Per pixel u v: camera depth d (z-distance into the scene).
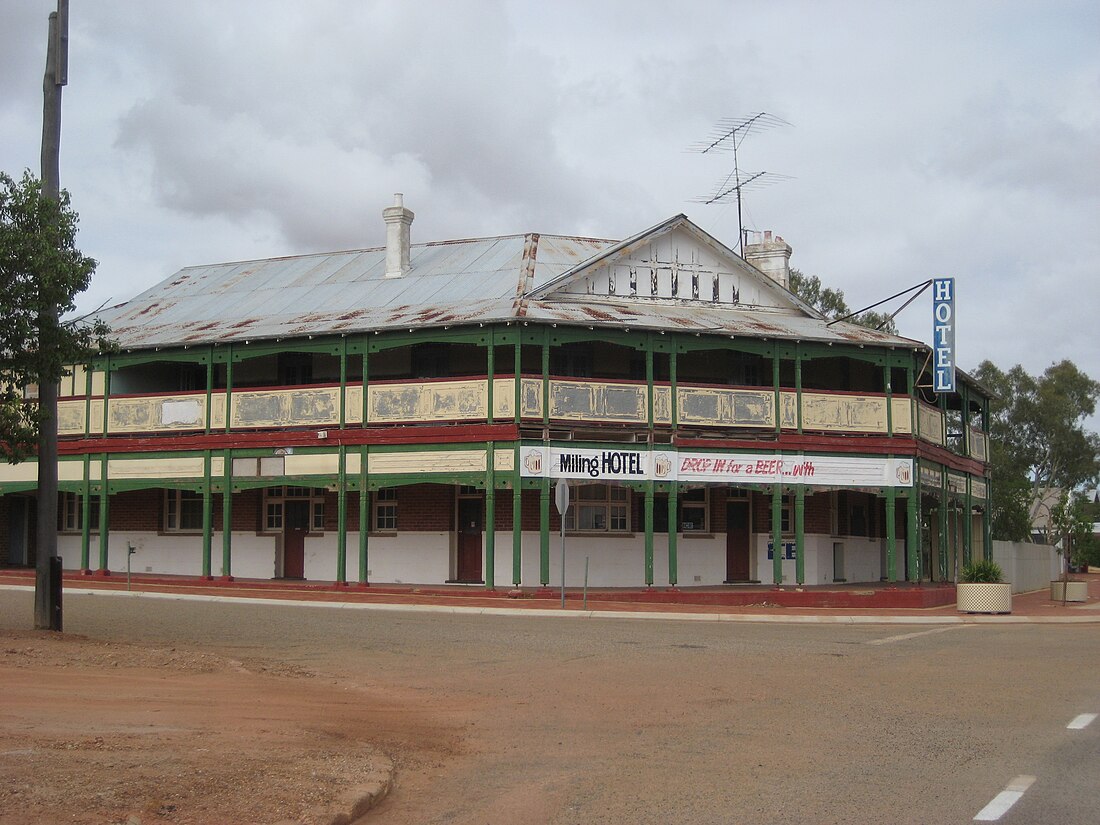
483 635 19.16
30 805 7.10
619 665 15.70
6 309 16.03
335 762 8.95
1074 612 29.27
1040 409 71.25
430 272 32.84
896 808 7.95
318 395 28.91
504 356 30.25
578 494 29.77
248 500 31.86
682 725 11.32
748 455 28.52
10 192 16.73
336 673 14.43
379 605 25.20
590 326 27.36
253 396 29.55
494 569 28.84
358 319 29.36
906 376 33.19
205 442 29.75
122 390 32.53
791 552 31.53
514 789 8.66
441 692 13.26
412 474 27.73
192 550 32.44
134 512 33.12
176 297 35.31
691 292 31.38
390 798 8.38
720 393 28.52
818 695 13.23
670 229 31.05
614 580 29.61
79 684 12.22
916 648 18.70
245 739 9.67
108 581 29.80
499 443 27.03
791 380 32.81
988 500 39.97
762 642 19.12
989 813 7.77
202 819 7.18
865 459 29.52
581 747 10.24
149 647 15.82
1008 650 18.61
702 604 27.14
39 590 17.27
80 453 31.09
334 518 31.02
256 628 19.53
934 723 11.44
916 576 29.84
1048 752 9.96
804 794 8.40
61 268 16.47
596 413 27.56
